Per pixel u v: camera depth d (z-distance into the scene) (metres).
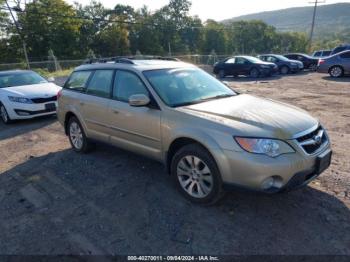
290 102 10.62
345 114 8.44
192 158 3.85
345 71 17.88
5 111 8.98
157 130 4.20
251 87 15.54
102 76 5.27
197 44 79.56
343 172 4.64
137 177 4.80
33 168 5.49
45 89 9.32
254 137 3.35
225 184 3.54
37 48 49.66
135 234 3.43
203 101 4.37
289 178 3.32
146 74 4.55
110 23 61.38
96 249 3.23
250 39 94.19
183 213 3.76
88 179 4.86
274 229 3.38
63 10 49.53
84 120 5.56
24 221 3.81
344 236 3.22
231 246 3.16
